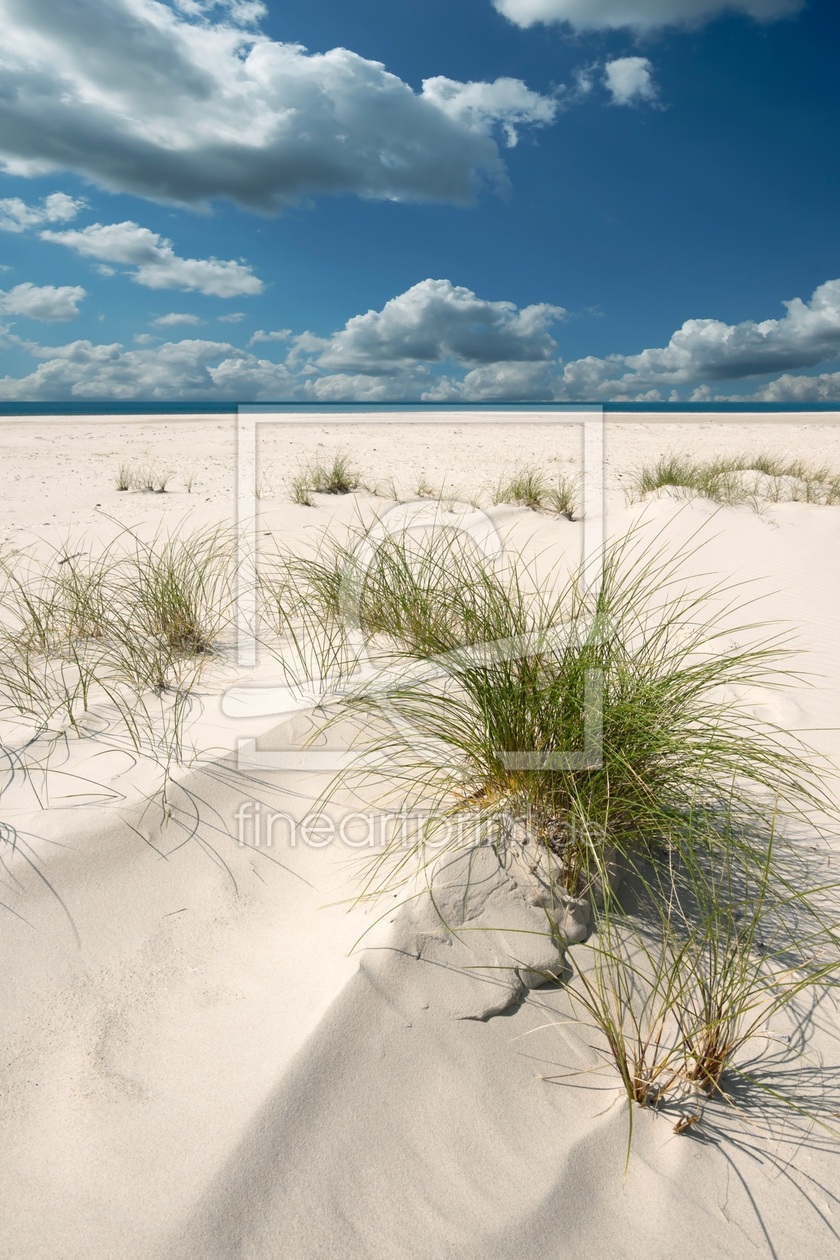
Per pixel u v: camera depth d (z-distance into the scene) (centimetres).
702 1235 142
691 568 613
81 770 263
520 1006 186
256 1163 145
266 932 208
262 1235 135
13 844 225
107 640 389
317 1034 168
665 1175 153
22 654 374
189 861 228
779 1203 149
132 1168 145
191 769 262
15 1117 156
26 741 283
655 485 952
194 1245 132
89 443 1748
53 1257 130
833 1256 141
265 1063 165
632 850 232
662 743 230
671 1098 170
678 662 294
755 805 260
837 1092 173
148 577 454
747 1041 185
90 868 220
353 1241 136
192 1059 168
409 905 196
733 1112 168
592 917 211
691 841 215
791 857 246
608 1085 172
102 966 195
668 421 3747
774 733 333
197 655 370
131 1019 180
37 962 194
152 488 999
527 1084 169
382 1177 146
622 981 195
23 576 519
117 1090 162
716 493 838
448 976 186
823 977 202
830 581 589
